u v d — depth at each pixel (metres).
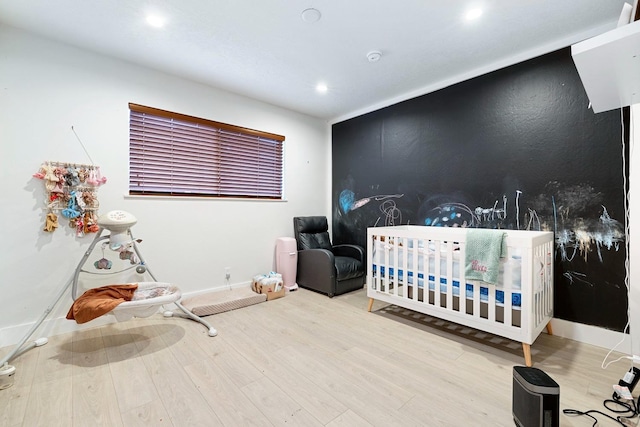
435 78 3.12
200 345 2.23
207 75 3.05
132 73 2.79
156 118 2.98
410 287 2.66
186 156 3.20
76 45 2.49
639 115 1.98
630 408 1.51
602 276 2.23
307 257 3.77
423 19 2.15
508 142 2.71
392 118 3.70
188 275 3.15
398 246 2.74
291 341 2.30
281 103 3.87
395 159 3.67
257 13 2.08
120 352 2.11
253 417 1.46
